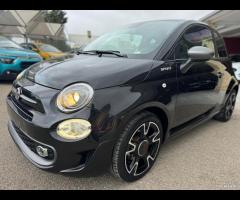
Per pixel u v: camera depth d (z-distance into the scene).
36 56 6.87
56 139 1.95
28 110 2.15
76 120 1.94
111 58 2.61
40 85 2.20
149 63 2.42
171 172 2.67
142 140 2.38
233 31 19.14
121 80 2.15
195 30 3.20
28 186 2.30
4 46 6.89
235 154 3.17
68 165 2.03
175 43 2.73
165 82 2.46
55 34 23.55
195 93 2.97
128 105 2.10
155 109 2.45
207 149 3.28
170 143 3.41
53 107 2.01
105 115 2.00
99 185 2.38
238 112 5.20
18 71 6.37
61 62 2.65
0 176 2.40
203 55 2.65
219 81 3.59
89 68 2.29
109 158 2.14
